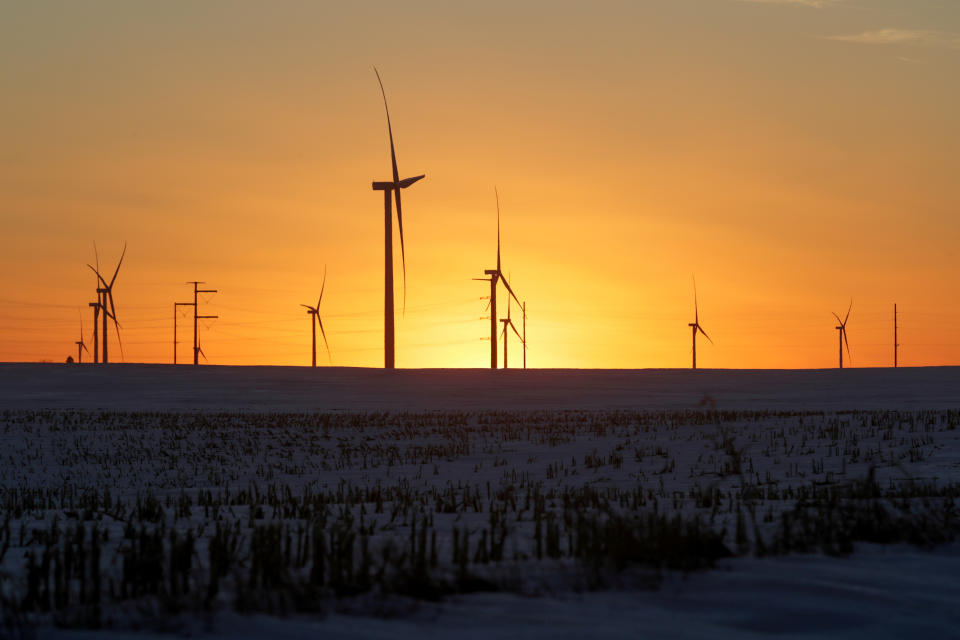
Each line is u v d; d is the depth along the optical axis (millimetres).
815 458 26953
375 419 47156
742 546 10844
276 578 8836
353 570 9359
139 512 16672
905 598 8367
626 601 8180
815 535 11406
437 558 10375
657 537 10148
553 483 24375
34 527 14945
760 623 7609
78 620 7531
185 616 7648
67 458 34062
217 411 57188
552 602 8125
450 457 31734
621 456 29875
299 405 62906
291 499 18906
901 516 12742
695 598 8273
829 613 7836
